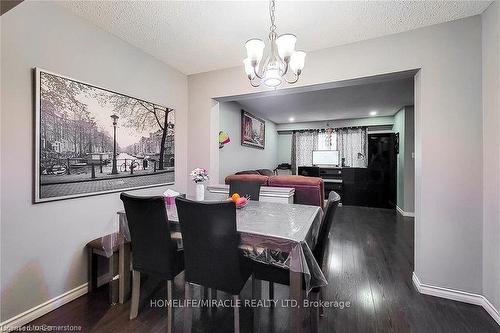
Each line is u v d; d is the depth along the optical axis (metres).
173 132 2.97
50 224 1.76
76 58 1.91
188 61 2.80
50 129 1.72
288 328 1.61
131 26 2.08
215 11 1.86
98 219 2.09
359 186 5.97
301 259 1.28
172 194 2.13
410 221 4.45
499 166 1.65
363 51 2.27
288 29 2.09
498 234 1.67
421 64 2.04
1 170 1.50
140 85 2.51
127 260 1.92
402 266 2.54
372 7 1.79
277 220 1.67
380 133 5.93
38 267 1.69
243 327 1.62
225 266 1.37
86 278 2.01
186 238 1.43
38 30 1.67
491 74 1.73
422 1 1.71
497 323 1.64
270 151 6.84
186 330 1.57
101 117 2.09
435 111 1.98
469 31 1.88
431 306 1.84
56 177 1.76
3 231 1.52
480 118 1.84
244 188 2.59
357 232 3.77
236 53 2.60
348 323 1.64
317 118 6.45
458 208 1.91
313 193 3.07
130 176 2.38
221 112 4.09
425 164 2.01
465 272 1.89
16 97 1.56
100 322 1.66
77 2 1.76
